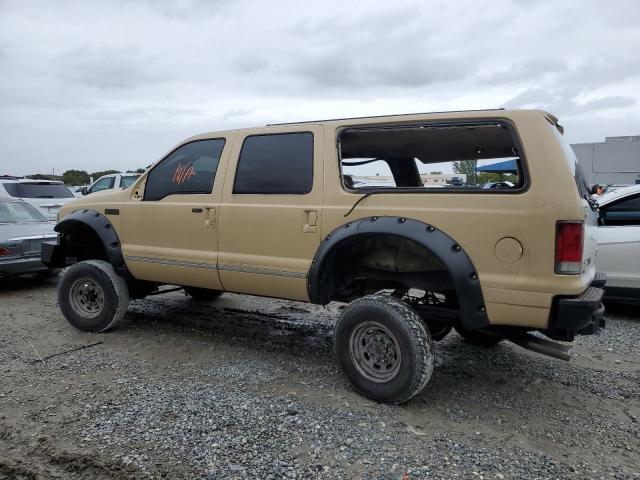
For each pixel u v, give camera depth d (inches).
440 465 116.8
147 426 132.8
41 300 290.5
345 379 167.3
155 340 208.2
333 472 113.3
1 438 128.6
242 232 175.9
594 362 189.9
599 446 127.8
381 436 129.3
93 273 212.7
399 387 143.0
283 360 185.8
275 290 171.3
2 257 300.5
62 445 124.3
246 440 126.0
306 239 161.9
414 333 140.8
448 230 138.9
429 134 161.8
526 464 118.0
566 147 142.6
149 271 202.4
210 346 201.3
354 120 160.1
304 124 169.6
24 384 161.6
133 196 209.2
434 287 155.3
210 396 151.3
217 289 189.0
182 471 113.3
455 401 153.0
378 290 174.9
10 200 347.3
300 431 130.7
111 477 112.2
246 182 177.9
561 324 127.5
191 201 189.5
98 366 177.6
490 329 148.9
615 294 245.9
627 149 1083.3
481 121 141.1
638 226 244.7
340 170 160.9
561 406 151.2
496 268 133.8
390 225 144.6
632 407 151.5
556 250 127.2
